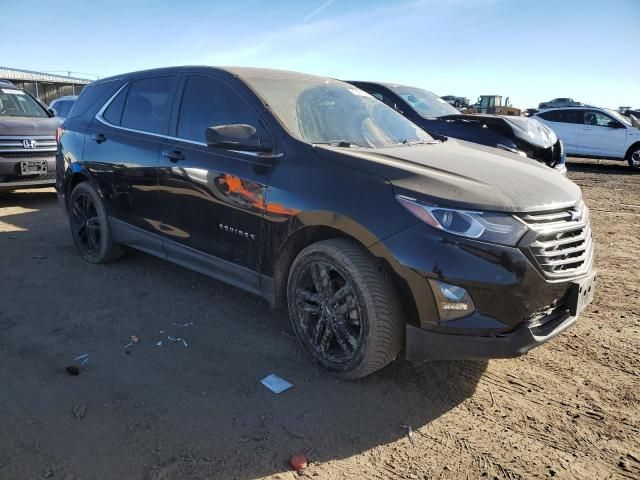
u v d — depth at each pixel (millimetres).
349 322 3104
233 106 3775
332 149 3250
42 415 2736
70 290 4449
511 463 2523
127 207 4535
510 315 2680
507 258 2645
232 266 3701
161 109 4332
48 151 7672
